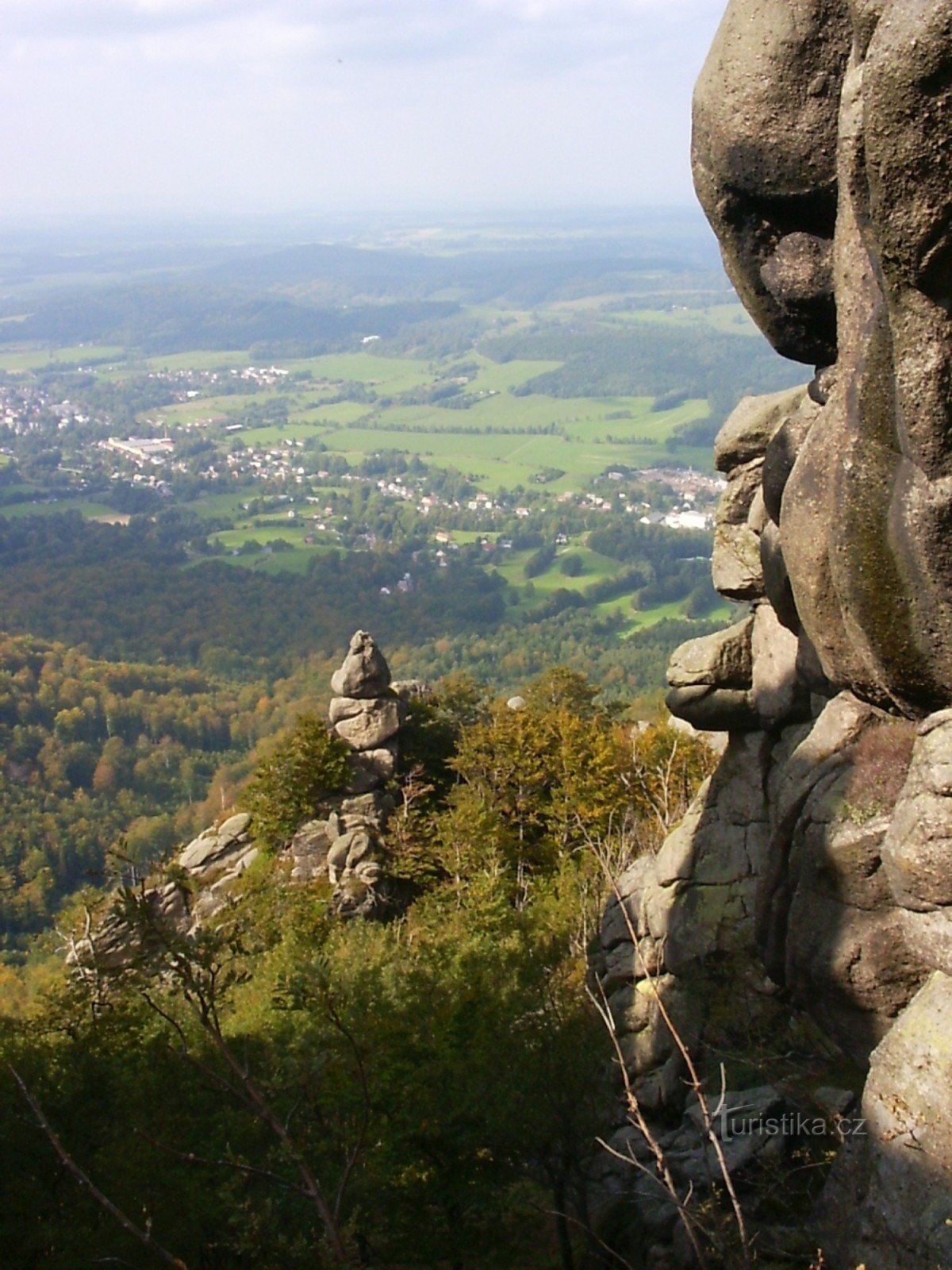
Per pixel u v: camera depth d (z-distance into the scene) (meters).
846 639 9.77
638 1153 13.43
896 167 7.38
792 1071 13.23
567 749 32.00
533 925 21.31
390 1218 12.39
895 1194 8.36
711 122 9.68
